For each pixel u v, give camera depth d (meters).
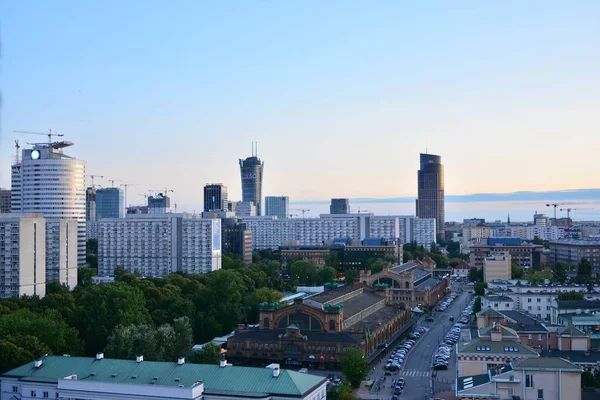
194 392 196.38
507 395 189.88
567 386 188.75
